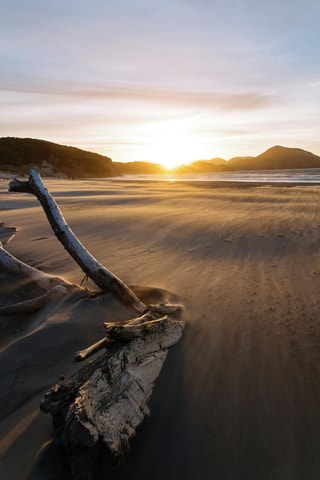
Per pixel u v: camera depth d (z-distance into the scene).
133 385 2.26
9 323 3.98
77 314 3.73
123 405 2.07
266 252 6.33
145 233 8.09
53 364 2.90
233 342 3.14
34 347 3.13
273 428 2.15
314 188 23.84
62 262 5.99
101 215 10.96
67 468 1.88
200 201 15.45
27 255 6.55
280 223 9.11
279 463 1.92
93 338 3.26
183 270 5.33
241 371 2.71
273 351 2.99
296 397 2.41
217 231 8.16
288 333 3.30
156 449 2.02
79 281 4.99
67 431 1.77
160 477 1.86
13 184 5.42
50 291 4.46
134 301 3.98
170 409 2.32
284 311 3.80
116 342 2.53
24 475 1.87
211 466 1.92
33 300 4.30
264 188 25.08
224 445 2.04
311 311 3.79
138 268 5.46
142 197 18.05
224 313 3.76
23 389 2.61
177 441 2.07
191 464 1.93
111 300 4.03
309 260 5.79
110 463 1.80
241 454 1.99
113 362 2.23
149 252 6.44
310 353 2.94
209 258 5.98
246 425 2.18
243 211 11.64
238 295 4.29
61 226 4.84
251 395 2.44
